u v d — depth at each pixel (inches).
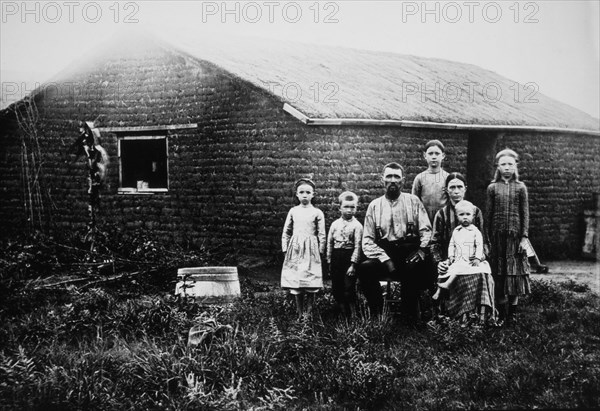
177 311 277.1
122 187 512.7
